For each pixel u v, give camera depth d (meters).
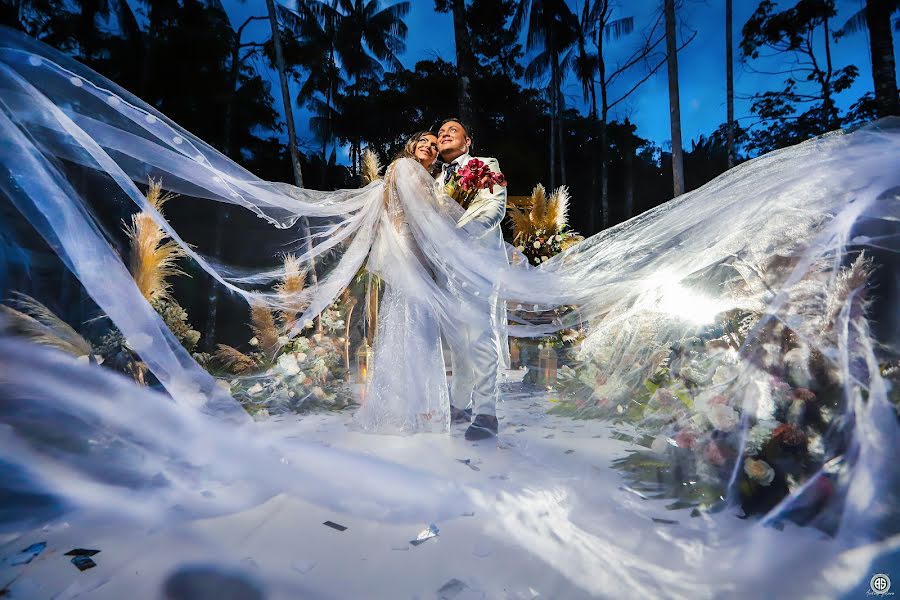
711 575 1.46
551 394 4.20
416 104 24.69
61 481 1.97
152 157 2.37
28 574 1.46
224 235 5.18
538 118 25.53
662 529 1.76
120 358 2.60
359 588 1.42
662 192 26.95
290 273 3.93
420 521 1.85
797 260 2.13
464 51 10.96
